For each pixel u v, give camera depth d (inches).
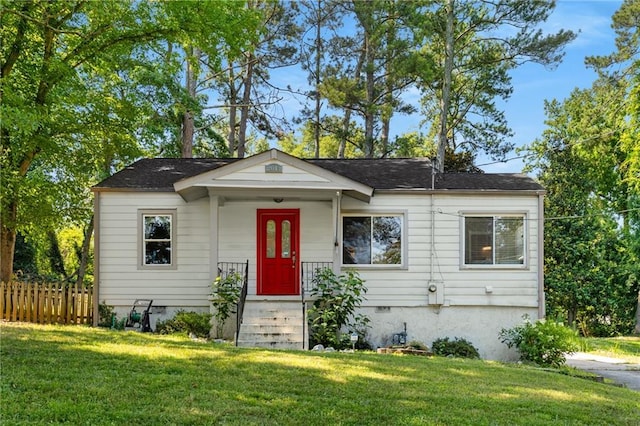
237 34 735.7
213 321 598.2
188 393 288.2
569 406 319.0
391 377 358.9
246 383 316.2
